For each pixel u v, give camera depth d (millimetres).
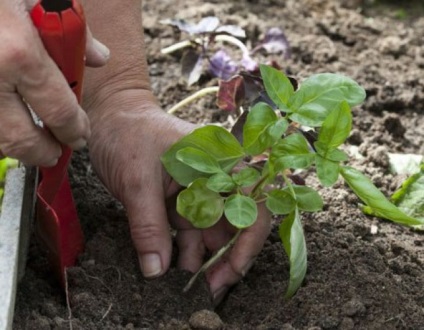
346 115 2000
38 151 1940
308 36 3686
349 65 3523
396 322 2154
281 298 2258
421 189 2629
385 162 2912
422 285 2336
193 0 3955
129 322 2207
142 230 2252
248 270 2363
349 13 3979
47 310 2178
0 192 2607
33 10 1780
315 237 2455
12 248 2074
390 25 3941
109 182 2361
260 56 3502
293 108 2078
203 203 2104
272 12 3910
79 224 2350
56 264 2283
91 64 2012
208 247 2369
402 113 3312
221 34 3104
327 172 2037
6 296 1954
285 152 2062
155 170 2275
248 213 2047
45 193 2197
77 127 1919
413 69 3535
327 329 2143
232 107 2707
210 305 2264
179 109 3156
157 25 3656
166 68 3430
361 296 2221
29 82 1796
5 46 1732
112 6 2475
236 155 2131
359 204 2639
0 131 1883
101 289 2264
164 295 2260
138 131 2320
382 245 2480
